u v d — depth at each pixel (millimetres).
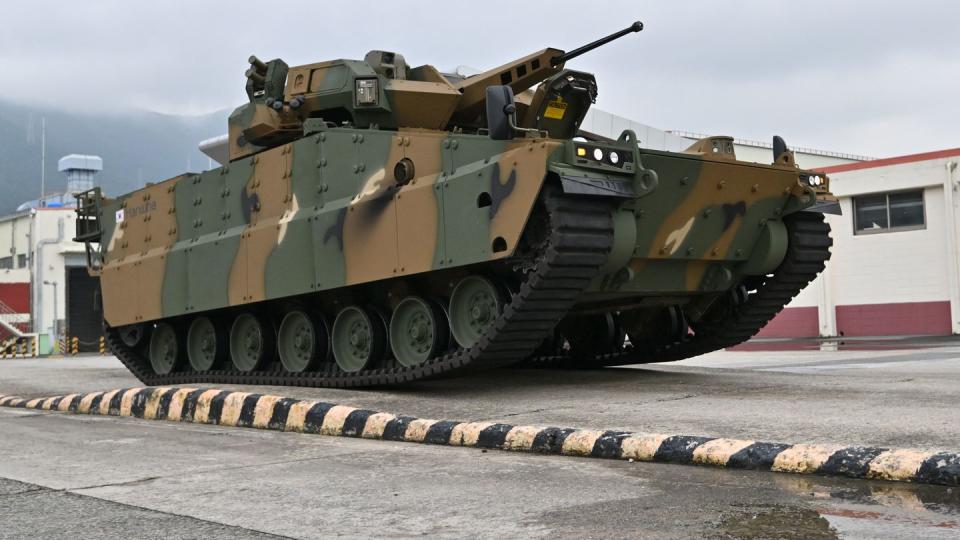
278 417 10148
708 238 12945
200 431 10078
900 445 6801
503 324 11258
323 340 14484
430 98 14125
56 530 5414
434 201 12125
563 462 7406
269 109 15031
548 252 10758
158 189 17266
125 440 9414
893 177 35281
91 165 77062
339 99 14219
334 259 13484
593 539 4945
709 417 8539
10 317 55875
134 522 5574
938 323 34656
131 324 17938
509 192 11109
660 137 34188
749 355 24578
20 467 7766
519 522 5379
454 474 6977
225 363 16516
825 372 14953
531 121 13953
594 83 14195
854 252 36531
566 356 16531
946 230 34406
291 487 6617
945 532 4895
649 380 12969
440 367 12070
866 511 5395
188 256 16219
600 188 10828
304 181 14180
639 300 13844
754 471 6719
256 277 14781
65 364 31328
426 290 13117
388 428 9117
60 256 56281
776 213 13492
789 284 14219
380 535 5160
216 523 5516
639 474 6758
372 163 13172
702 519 5305
